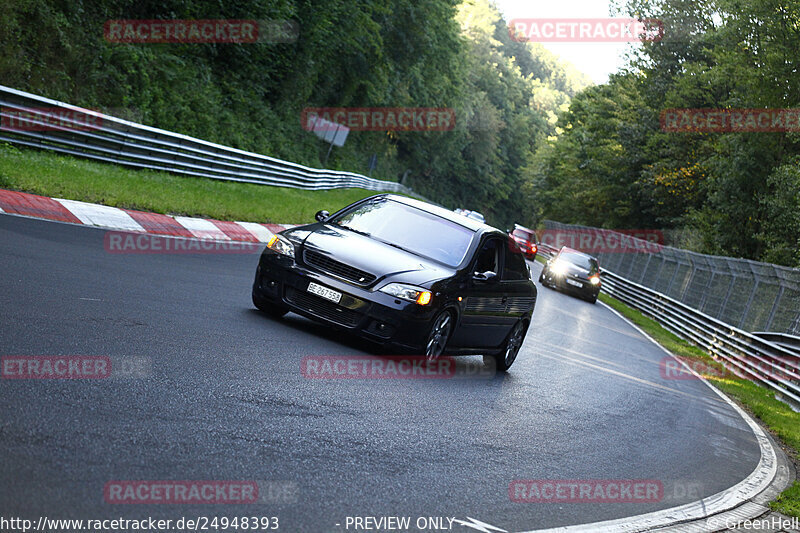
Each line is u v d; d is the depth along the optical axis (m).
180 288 11.84
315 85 67.88
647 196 61.50
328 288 10.37
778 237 41.56
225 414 6.46
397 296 10.23
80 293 9.51
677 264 38.94
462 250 11.55
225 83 47.19
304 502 5.10
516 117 154.88
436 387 9.84
